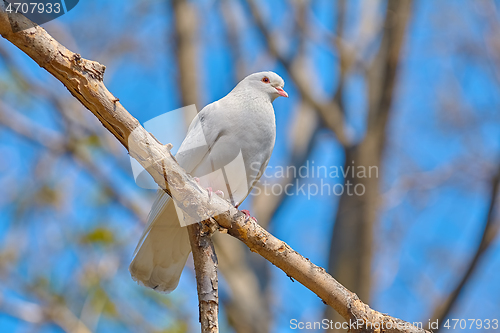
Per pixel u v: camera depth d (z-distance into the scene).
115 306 11.12
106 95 5.15
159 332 11.06
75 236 12.04
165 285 7.00
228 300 12.59
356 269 11.31
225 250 13.10
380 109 11.72
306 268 6.05
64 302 11.55
